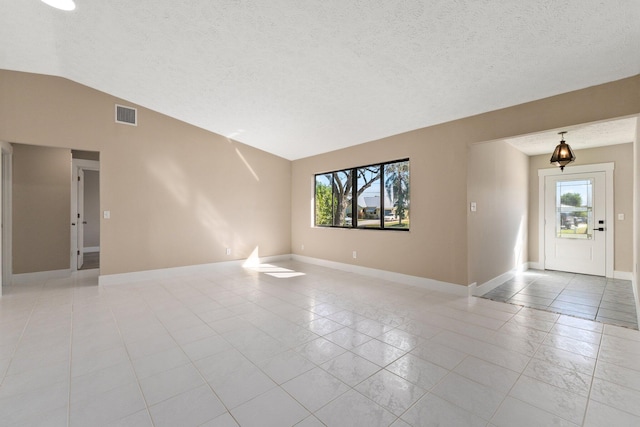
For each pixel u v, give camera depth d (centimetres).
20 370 212
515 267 534
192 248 534
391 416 165
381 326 291
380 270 495
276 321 304
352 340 260
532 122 332
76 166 564
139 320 307
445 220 409
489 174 444
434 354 235
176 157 515
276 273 534
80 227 601
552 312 329
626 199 496
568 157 400
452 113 383
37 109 404
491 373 208
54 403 176
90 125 438
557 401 178
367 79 331
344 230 559
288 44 292
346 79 337
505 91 319
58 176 505
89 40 323
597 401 177
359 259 531
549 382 197
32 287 437
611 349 243
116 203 459
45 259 493
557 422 160
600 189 520
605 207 516
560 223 565
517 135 344
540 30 229
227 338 264
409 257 452
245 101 426
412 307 346
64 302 366
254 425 158
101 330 281
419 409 171
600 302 372
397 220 488
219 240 568
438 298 382
